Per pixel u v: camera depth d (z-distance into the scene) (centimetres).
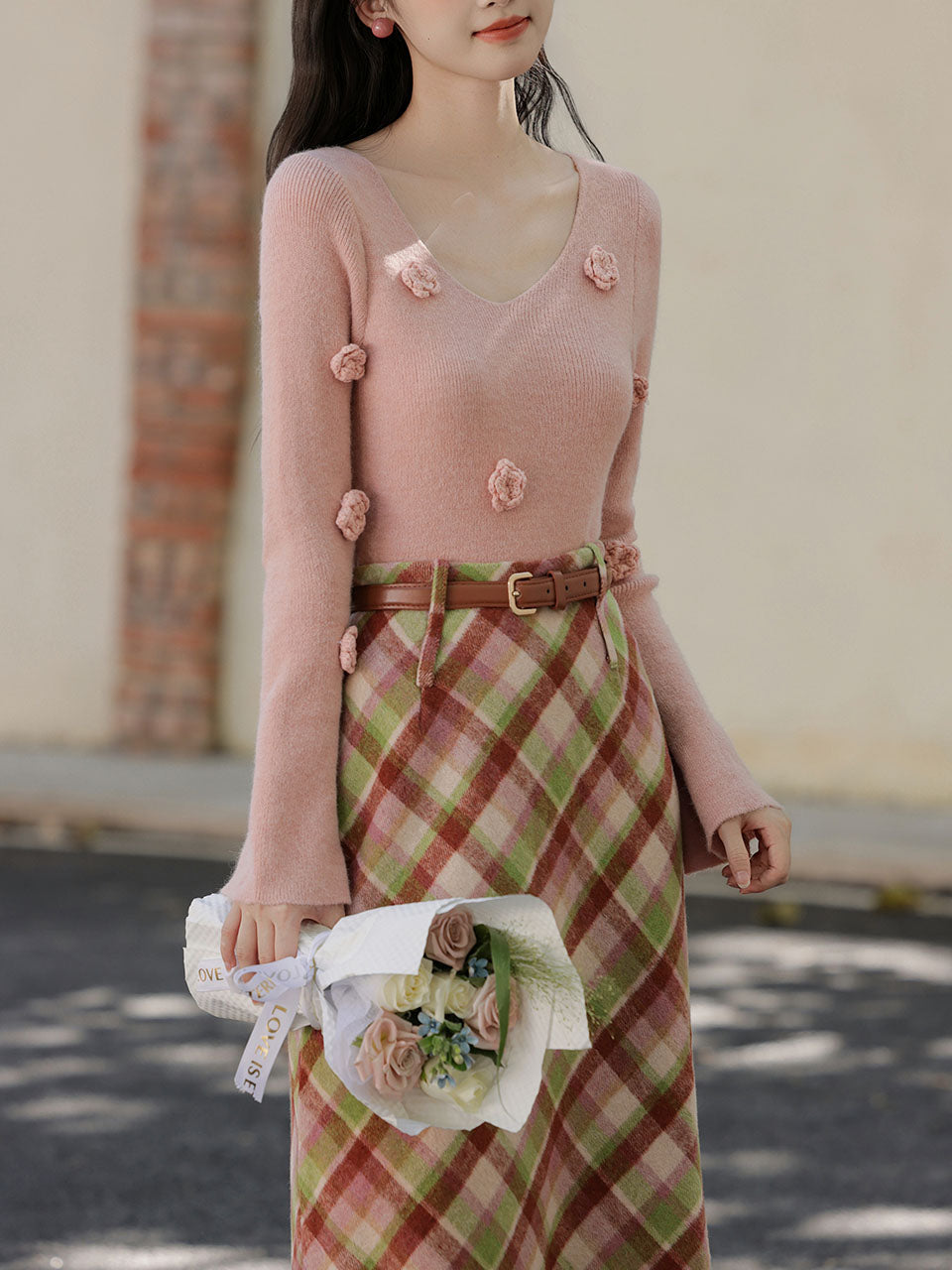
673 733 239
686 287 824
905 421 807
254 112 862
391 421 213
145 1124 422
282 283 214
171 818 763
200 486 877
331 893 207
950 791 808
